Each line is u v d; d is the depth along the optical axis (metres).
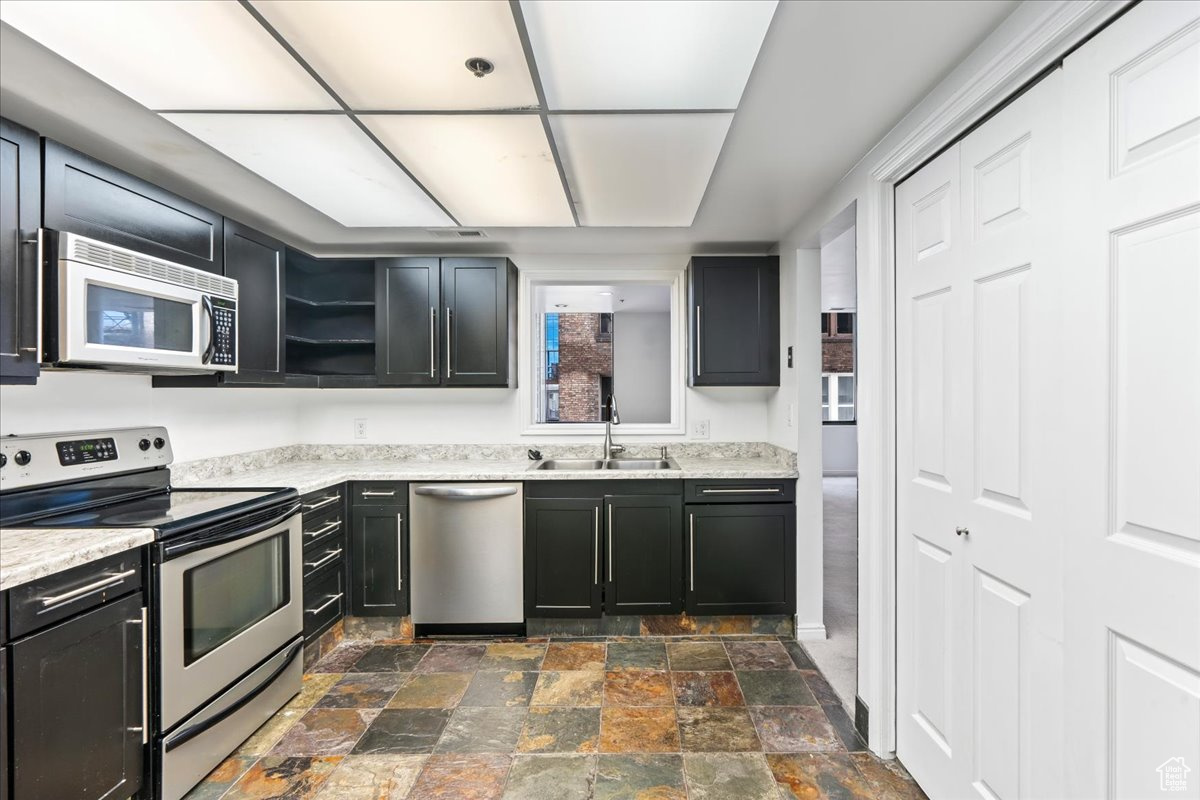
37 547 1.41
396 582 2.79
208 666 1.75
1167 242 0.93
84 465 1.83
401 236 2.92
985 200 1.40
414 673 2.43
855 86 1.49
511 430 3.36
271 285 2.52
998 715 1.36
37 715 1.28
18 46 1.26
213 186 2.19
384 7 1.12
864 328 1.94
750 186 2.21
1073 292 1.11
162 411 2.33
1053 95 1.17
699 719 2.06
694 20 1.18
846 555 4.29
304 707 2.16
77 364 1.61
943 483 1.58
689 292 3.14
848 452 8.45
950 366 1.55
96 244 1.59
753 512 2.79
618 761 1.83
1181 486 0.91
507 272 3.04
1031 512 1.25
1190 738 0.90
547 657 2.58
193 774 1.69
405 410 3.35
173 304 1.88
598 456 3.34
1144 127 0.96
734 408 3.35
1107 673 1.04
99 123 1.66
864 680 1.94
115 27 1.19
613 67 1.35
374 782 1.73
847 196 2.08
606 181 2.10
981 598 1.43
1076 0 1.04
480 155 1.86
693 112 1.57
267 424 3.04
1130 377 1.00
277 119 1.61
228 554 1.86
